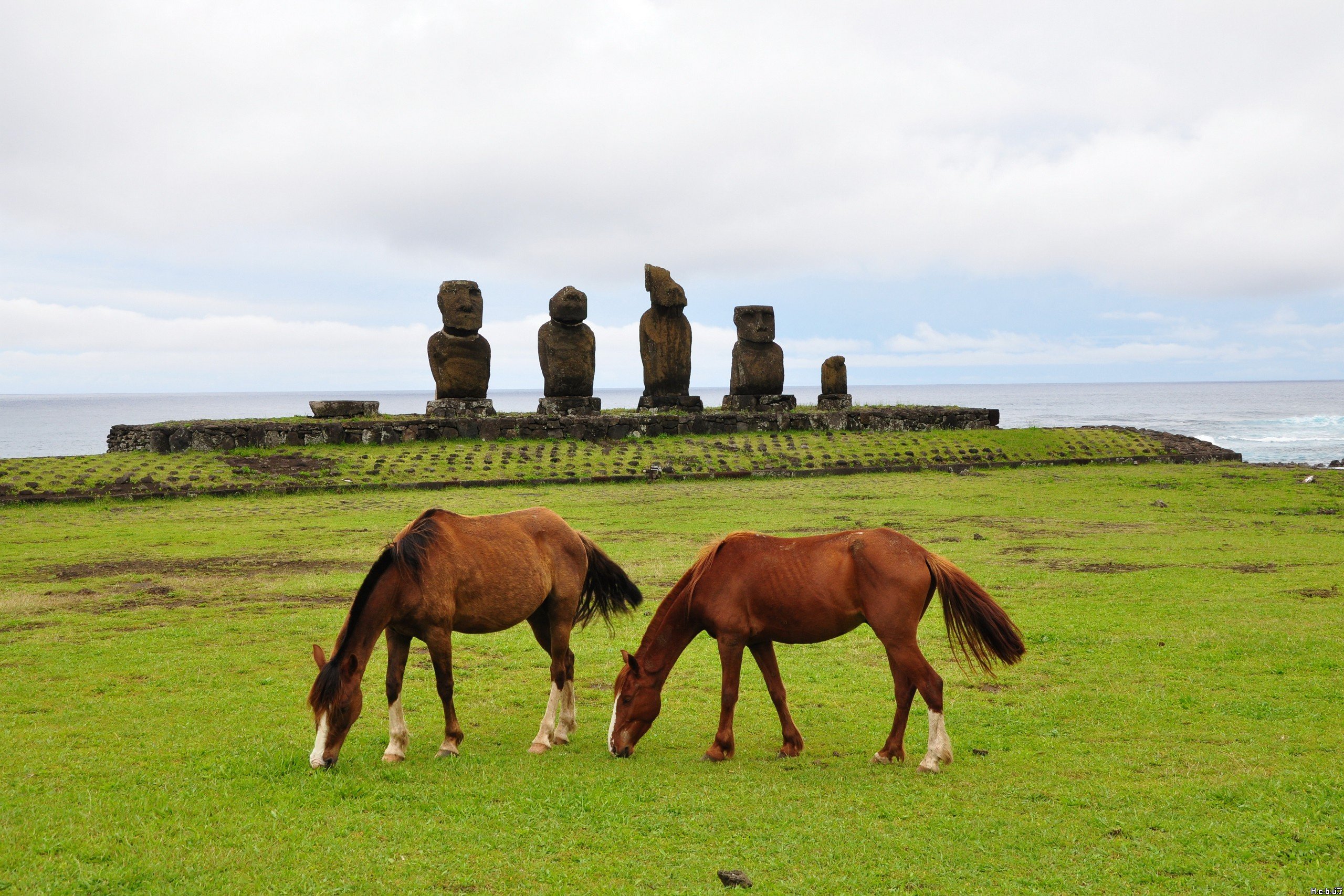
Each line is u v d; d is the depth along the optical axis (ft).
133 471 77.51
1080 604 36.91
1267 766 19.85
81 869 15.12
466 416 97.35
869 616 20.75
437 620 21.34
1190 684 26.35
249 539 55.67
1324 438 197.06
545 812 17.94
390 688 21.36
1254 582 40.81
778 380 114.83
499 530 23.09
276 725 23.48
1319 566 44.37
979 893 14.62
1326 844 15.92
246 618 35.81
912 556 20.84
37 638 32.40
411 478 81.10
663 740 22.99
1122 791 18.69
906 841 16.53
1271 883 14.64
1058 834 16.69
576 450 92.17
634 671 21.66
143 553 50.90
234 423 92.68
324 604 38.34
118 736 22.36
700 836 16.88
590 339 105.60
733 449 95.14
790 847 16.35
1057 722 23.61
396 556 20.67
